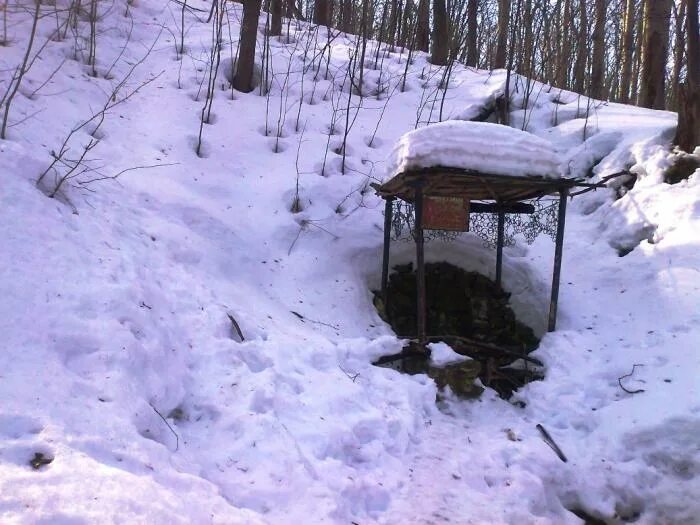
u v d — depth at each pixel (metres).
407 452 3.71
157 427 2.98
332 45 10.74
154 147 6.36
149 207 5.31
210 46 9.08
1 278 3.23
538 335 5.64
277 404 3.53
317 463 3.17
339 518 2.81
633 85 16.59
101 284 3.58
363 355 4.58
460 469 3.59
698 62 6.14
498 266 6.00
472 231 6.46
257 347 4.04
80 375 2.96
